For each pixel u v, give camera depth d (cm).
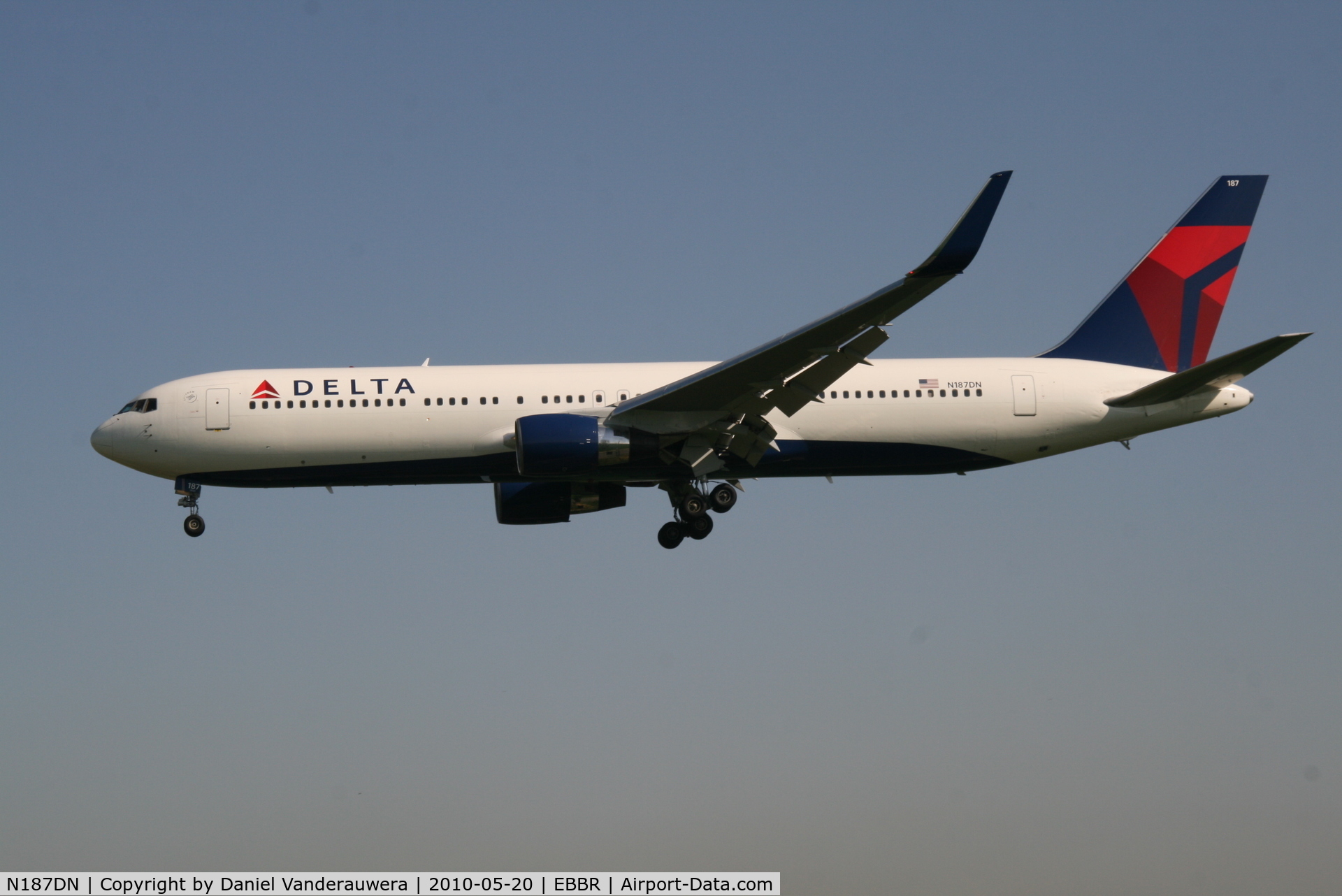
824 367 8288
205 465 9162
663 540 9881
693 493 9694
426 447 9131
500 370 9362
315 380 9238
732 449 9056
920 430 9269
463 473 9275
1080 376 9519
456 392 9175
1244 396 9488
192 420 9081
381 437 9094
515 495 10006
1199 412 9462
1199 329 10038
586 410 9175
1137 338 9975
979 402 9312
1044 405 9356
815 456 9244
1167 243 10081
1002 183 6341
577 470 8750
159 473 9288
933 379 9356
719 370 8225
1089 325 9944
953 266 6662
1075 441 9456
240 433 9056
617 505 10131
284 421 9081
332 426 9088
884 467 9406
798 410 8700
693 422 8775
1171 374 9981
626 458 8756
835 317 7506
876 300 7200
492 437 9119
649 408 8688
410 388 9188
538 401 9175
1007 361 9594
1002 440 9344
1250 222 10150
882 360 9512
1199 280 10062
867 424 9231
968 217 6431
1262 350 8525
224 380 9256
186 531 9550
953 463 9431
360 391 9169
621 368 9425
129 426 9181
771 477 9494
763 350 8031
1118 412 9419
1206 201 10144
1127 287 10019
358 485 9431
